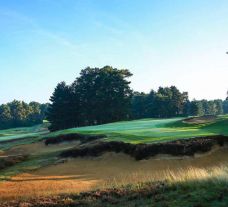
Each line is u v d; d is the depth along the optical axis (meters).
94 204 13.55
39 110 186.12
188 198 12.59
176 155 32.47
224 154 32.19
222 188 12.96
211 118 66.38
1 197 19.78
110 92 108.25
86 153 36.41
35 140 54.88
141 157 33.22
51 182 26.14
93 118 106.62
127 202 13.41
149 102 141.75
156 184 15.38
